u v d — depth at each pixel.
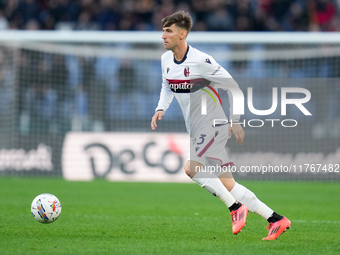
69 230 24.48
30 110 56.06
